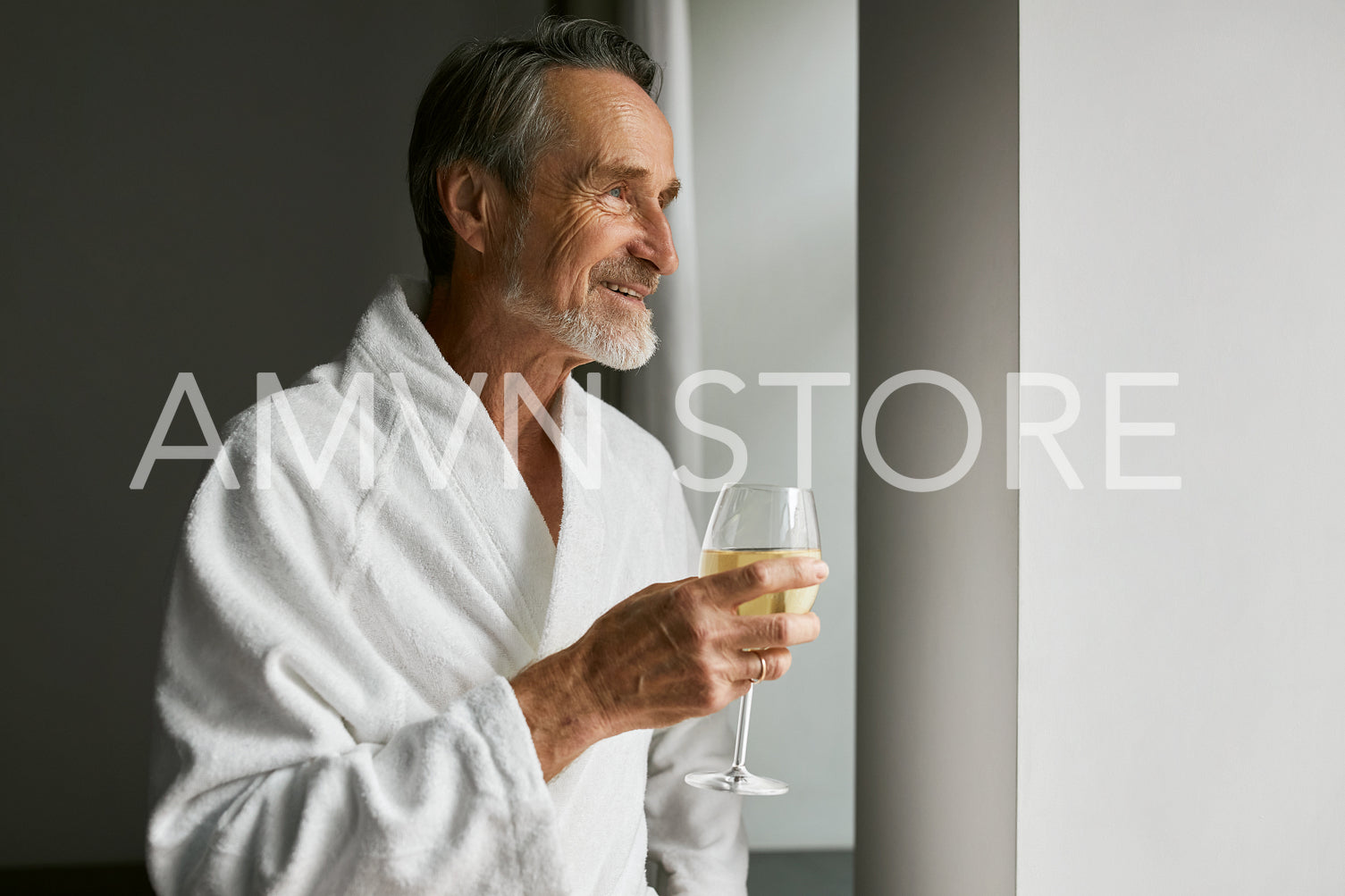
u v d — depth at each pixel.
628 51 0.99
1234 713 0.93
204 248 2.86
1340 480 0.96
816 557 0.84
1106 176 0.92
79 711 2.83
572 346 0.96
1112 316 0.92
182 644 0.83
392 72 2.88
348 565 0.86
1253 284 0.95
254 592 0.84
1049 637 0.90
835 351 2.19
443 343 1.02
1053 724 0.90
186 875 0.77
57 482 2.83
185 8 2.84
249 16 2.85
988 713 0.95
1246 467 0.94
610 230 0.92
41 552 2.83
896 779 1.16
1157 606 0.92
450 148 0.96
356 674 0.83
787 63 2.15
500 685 0.77
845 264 2.18
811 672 2.15
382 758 0.76
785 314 2.18
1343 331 0.97
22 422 2.82
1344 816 0.95
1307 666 0.95
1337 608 0.96
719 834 1.12
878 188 1.22
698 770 1.12
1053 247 0.90
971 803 0.99
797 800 2.14
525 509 0.92
